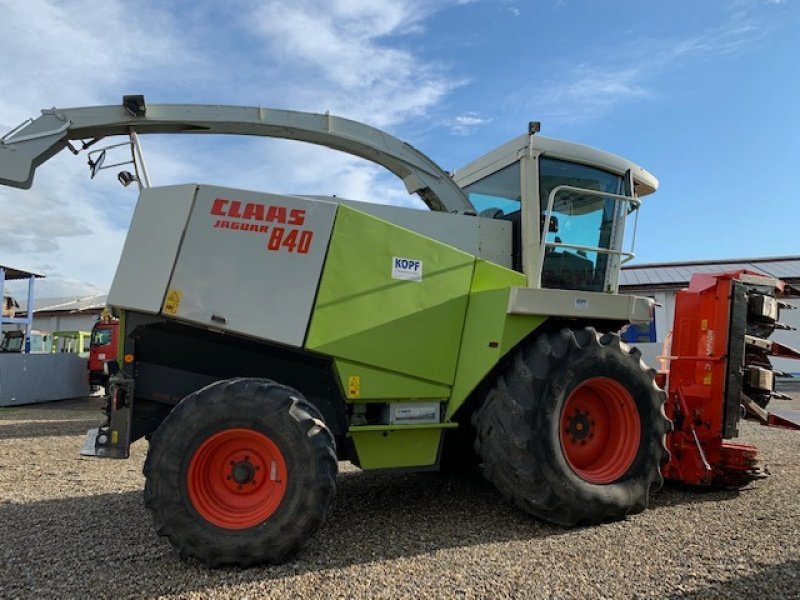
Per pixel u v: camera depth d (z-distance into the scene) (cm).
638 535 347
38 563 303
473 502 425
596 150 494
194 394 312
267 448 310
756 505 420
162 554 315
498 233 472
